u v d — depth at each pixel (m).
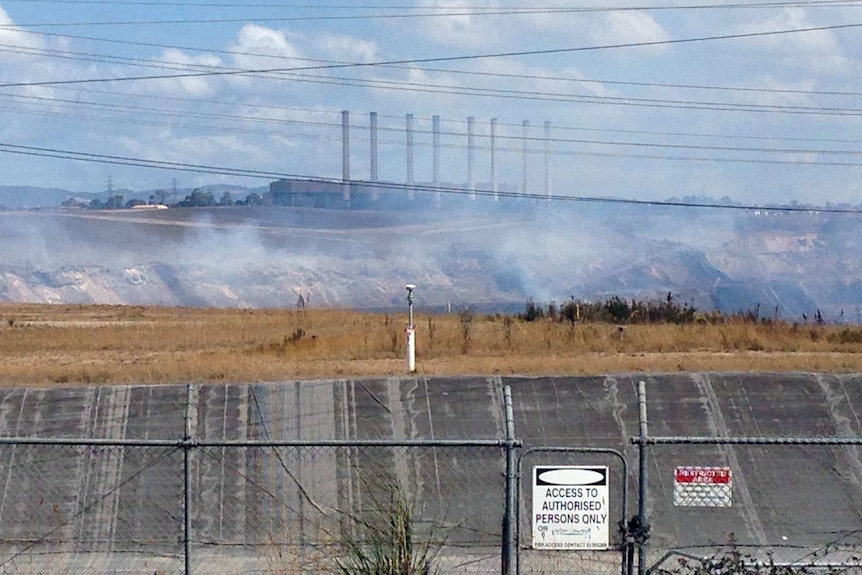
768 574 42.72
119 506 59.69
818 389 72.38
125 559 53.50
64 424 69.81
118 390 72.62
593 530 38.91
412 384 73.00
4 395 71.69
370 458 62.81
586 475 38.94
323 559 43.78
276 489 60.50
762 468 63.03
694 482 44.03
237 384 73.31
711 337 106.81
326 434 69.44
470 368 83.88
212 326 134.62
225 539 56.88
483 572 48.19
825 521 59.44
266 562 51.06
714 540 57.19
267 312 177.62
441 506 58.97
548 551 43.84
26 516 59.03
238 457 62.62
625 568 40.25
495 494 59.94
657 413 70.06
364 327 122.19
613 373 76.31
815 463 63.16
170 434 69.38
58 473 62.19
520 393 71.81
